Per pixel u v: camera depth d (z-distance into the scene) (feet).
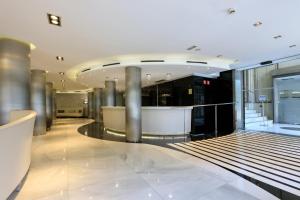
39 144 21.27
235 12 12.51
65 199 8.93
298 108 35.55
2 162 7.82
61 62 25.09
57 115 76.89
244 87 33.81
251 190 9.62
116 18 13.17
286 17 13.34
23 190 9.85
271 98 38.40
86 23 13.89
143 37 16.71
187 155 16.25
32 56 22.20
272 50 21.12
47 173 12.22
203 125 33.60
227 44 18.86
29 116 11.39
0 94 16.88
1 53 16.83
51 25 14.20
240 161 14.35
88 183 10.67
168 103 39.45
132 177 11.46
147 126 26.94
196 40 17.65
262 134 26.48
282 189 9.70
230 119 32.42
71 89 64.34
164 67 24.91
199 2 11.24
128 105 24.02
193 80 32.73
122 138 25.49
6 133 8.09
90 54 21.57
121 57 22.90
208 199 8.78
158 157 15.70
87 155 16.47
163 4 11.44
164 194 9.30
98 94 54.13
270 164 13.61
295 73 33.88
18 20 13.35
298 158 15.03
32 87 28.63
